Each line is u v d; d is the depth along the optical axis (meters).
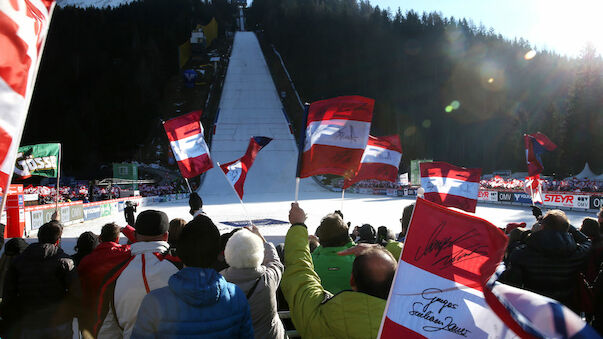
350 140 3.44
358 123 3.45
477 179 6.05
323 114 3.47
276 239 10.81
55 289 3.69
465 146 80.88
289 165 51.56
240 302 2.24
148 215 2.91
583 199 21.81
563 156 58.44
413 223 1.80
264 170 50.00
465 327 1.62
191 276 2.13
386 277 2.21
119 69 78.06
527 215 20.16
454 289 1.68
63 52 79.69
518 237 4.77
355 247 2.51
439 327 1.66
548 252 3.42
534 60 89.75
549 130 67.06
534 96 85.06
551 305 0.92
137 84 74.56
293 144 57.00
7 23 1.88
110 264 3.70
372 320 2.12
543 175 59.03
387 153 5.38
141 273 2.71
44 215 16.91
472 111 84.44
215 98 75.25
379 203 28.67
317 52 92.62
